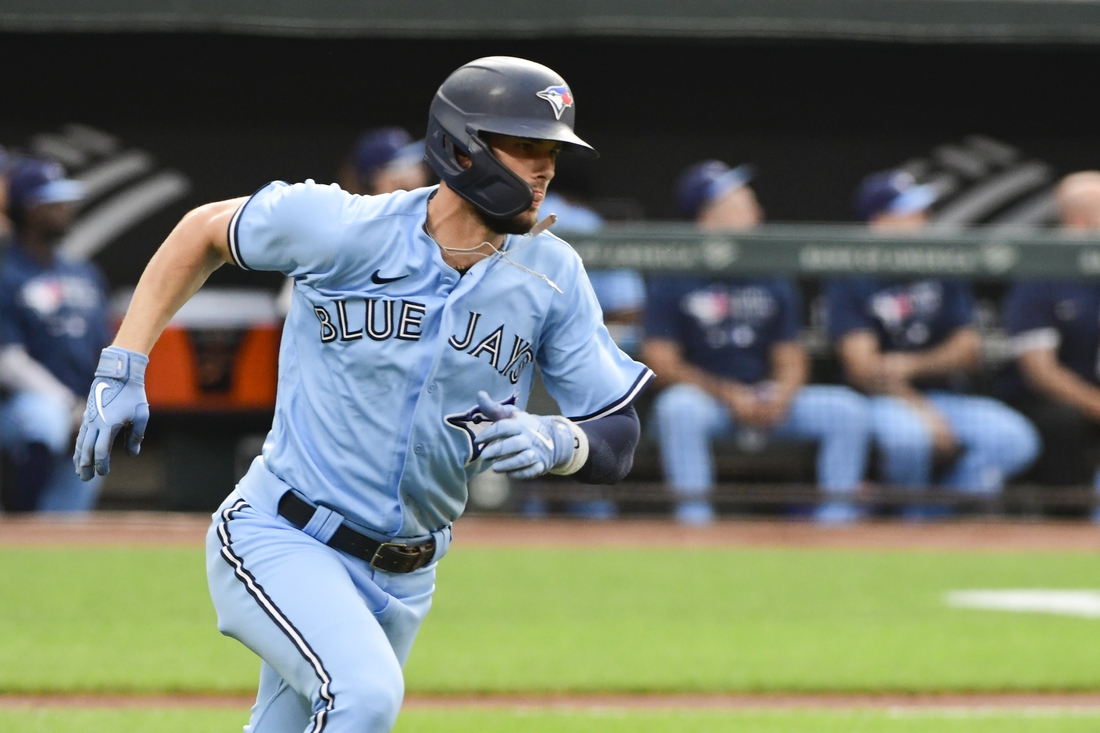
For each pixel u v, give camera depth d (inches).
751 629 989.2
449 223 419.5
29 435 1378.0
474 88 407.5
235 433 1453.0
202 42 1950.1
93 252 1999.3
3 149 1964.8
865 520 1519.4
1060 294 1478.8
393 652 417.4
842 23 1797.5
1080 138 2078.0
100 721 682.2
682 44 1966.0
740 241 1428.4
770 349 1451.8
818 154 2069.4
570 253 437.7
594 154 413.1
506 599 1102.4
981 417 1486.2
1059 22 1840.6
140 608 1027.9
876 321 1466.5
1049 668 853.8
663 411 1444.4
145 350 420.5
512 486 1497.3
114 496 1547.7
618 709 741.9
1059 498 1503.4
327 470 425.1
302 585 406.9
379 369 415.8
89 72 1953.7
